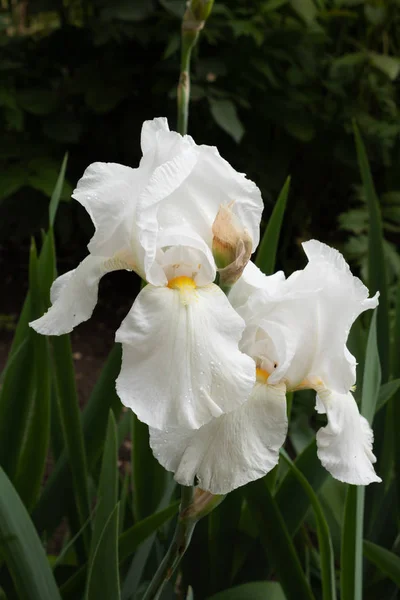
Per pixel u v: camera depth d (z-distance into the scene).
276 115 1.90
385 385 0.75
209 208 0.55
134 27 1.81
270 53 1.86
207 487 0.53
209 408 0.51
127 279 2.20
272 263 0.82
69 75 2.08
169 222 0.54
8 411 0.77
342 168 2.10
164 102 1.96
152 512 0.80
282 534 0.71
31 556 0.65
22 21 2.42
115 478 0.66
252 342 0.57
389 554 0.72
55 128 1.91
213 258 0.54
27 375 0.77
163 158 0.53
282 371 0.55
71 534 0.80
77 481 0.76
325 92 2.09
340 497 0.90
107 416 0.79
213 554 0.78
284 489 0.75
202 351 0.51
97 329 1.93
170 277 0.54
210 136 1.97
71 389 0.75
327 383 0.57
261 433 0.54
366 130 1.99
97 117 2.05
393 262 1.60
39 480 0.78
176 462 0.53
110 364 0.78
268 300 0.56
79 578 0.72
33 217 1.98
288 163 2.02
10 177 1.78
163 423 0.50
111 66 1.95
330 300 0.56
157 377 0.51
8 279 2.14
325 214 2.26
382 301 0.87
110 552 0.60
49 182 1.78
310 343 0.56
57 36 2.05
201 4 0.74
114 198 0.54
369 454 0.58
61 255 2.28
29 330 0.76
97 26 1.83
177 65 1.83
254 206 0.55
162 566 0.59
